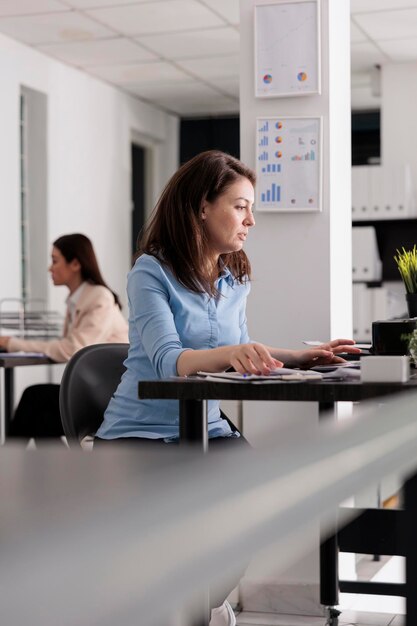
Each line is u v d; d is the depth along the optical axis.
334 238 2.94
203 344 1.94
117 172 7.43
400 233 6.06
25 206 6.57
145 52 6.32
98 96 7.12
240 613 2.63
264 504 0.22
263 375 1.57
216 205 1.96
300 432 0.33
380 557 3.39
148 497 0.20
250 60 2.97
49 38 6.04
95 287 4.12
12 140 6.12
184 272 1.91
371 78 6.66
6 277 6.08
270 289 2.93
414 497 1.65
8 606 0.16
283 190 2.91
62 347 4.00
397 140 6.48
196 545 0.19
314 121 2.90
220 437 2.01
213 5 5.25
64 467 0.27
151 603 0.18
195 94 7.58
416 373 1.70
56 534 0.18
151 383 1.50
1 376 5.90
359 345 2.26
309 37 2.91
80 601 0.17
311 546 0.25
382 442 0.38
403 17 5.39
